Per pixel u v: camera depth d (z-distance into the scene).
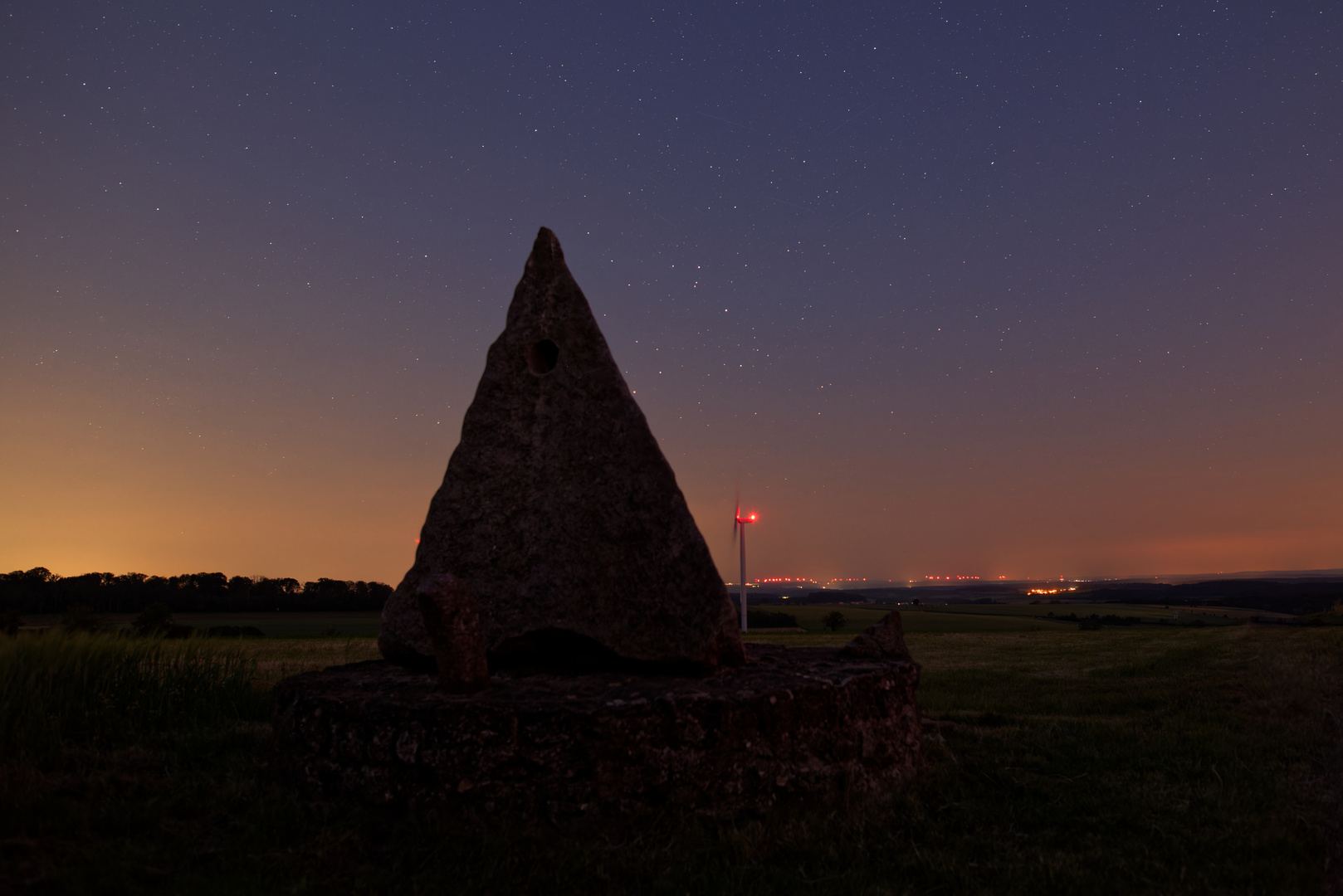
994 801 5.11
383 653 5.80
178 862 3.73
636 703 4.43
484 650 4.90
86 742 5.69
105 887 3.36
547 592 5.37
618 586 5.31
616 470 5.57
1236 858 4.19
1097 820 4.77
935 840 4.42
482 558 5.62
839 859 4.08
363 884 3.61
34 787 4.41
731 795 4.47
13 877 3.38
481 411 6.00
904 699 5.67
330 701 4.69
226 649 8.84
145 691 6.66
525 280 6.23
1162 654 15.06
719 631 5.20
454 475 5.91
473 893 3.60
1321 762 6.11
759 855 4.03
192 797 4.51
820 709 4.90
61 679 6.33
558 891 3.64
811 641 23.84
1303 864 4.10
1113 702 9.41
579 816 4.20
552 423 5.82
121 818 4.11
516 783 4.25
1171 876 3.95
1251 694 9.32
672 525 5.39
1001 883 3.84
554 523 5.55
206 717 6.83
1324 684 9.51
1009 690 10.74
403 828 4.19
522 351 6.05
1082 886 3.77
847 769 4.92
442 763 4.30
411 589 5.78
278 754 4.91
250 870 3.65
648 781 4.33
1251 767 5.93
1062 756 6.20
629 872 3.83
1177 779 5.67
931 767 5.60
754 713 4.61
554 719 4.31
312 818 4.26
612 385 5.80
